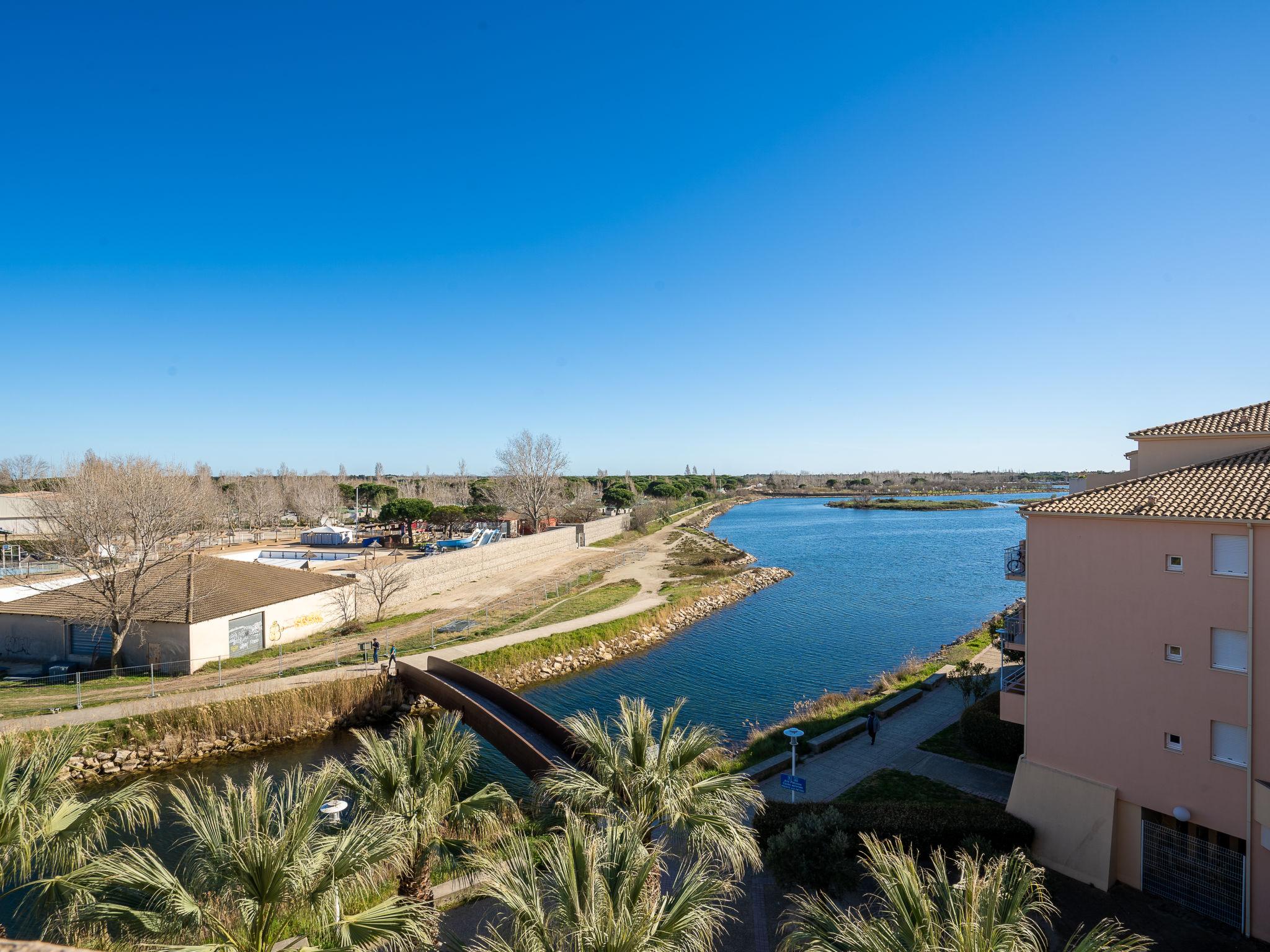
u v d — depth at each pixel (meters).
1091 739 15.59
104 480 32.84
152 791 22.25
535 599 49.56
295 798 11.46
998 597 54.91
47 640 32.31
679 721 28.84
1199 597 13.96
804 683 33.91
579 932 8.31
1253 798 13.17
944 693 28.98
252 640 34.47
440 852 15.86
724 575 62.19
